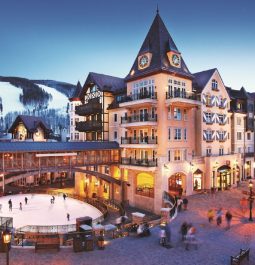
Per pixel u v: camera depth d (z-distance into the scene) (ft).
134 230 67.31
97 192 149.79
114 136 140.15
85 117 168.66
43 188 182.60
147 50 118.93
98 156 127.65
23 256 52.39
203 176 125.90
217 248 56.34
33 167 109.19
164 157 111.65
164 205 108.99
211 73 134.41
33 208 129.90
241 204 90.84
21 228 89.66
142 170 113.91
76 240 54.70
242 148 157.48
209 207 93.30
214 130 134.41
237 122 153.69
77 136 197.67
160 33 121.80
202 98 127.03
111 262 49.80
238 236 63.67
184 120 121.60
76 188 160.25
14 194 166.40
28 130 204.54
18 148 103.96
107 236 70.33
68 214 109.40
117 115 138.31
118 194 134.31
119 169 136.15
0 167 101.65
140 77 121.19
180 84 120.16
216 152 136.56
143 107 120.26
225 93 141.69
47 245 54.60
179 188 120.98
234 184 136.98
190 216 81.35
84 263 49.32
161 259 50.98
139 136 123.03
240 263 47.60
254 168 162.71
